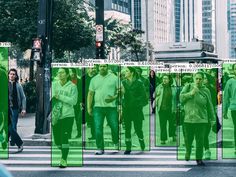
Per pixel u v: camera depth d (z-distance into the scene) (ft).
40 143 44.75
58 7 97.35
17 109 39.52
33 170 31.76
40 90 46.55
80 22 100.53
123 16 370.94
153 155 38.04
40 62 46.62
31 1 94.73
